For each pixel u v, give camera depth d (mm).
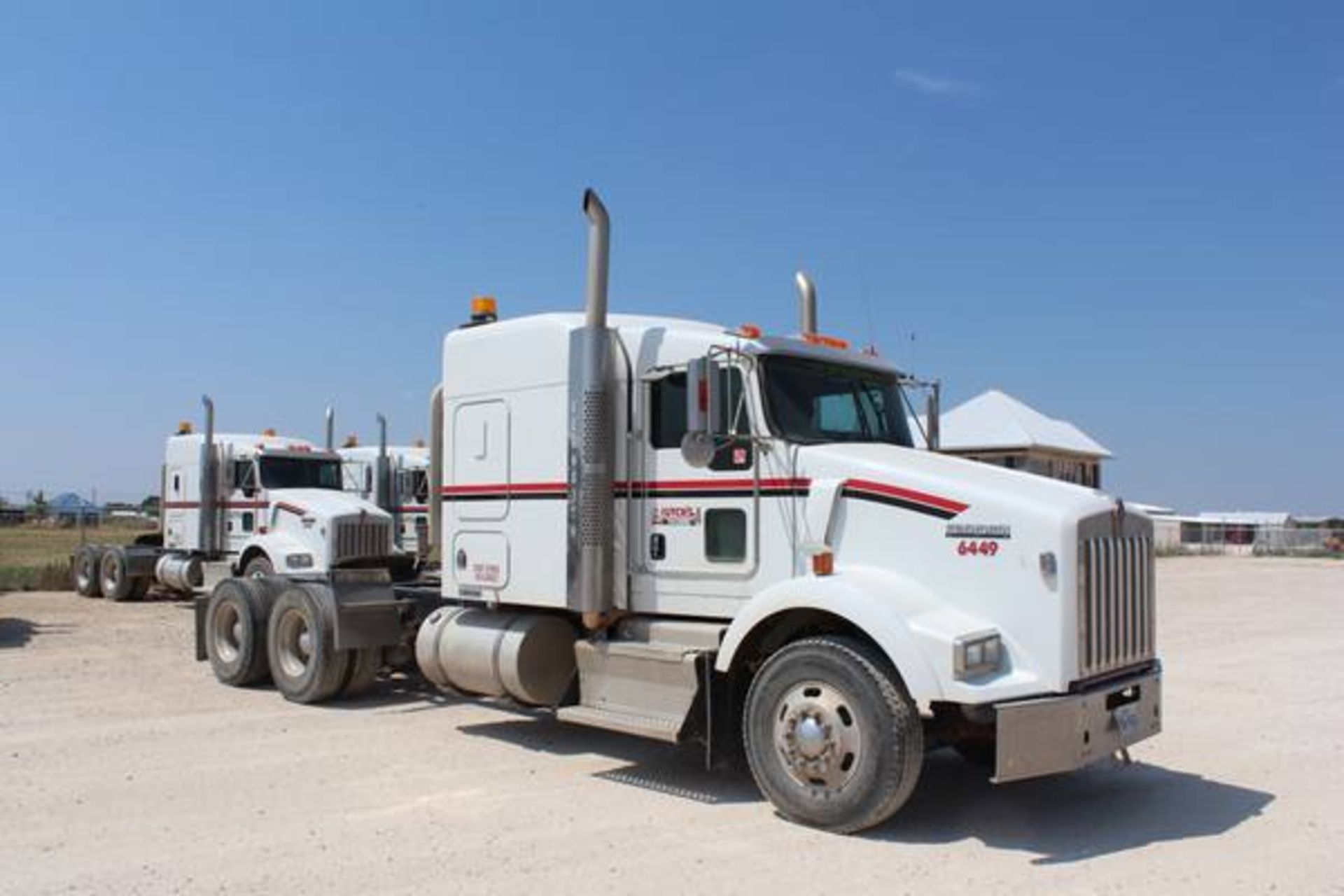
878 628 6082
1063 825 6461
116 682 11219
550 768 7723
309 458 18938
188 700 10289
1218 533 61031
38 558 30797
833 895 5188
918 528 6516
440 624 9008
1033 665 6059
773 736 6457
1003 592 6184
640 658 7430
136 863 5531
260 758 7879
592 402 7883
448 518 9109
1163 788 7406
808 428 7375
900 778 5984
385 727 9164
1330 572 35344
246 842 5891
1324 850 6012
